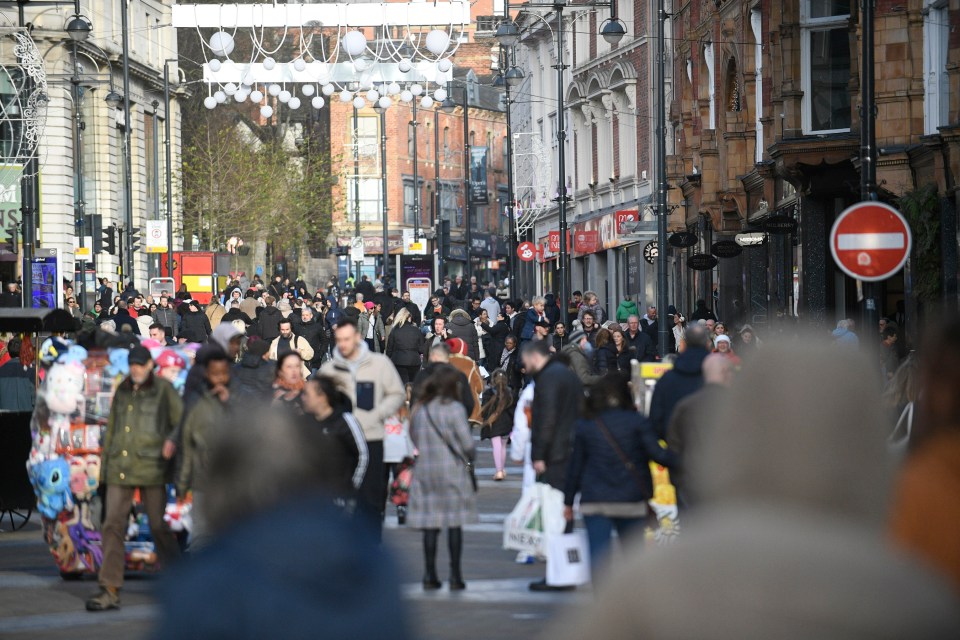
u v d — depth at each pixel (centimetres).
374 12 10631
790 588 519
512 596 3269
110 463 3241
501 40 13550
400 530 4419
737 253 9569
